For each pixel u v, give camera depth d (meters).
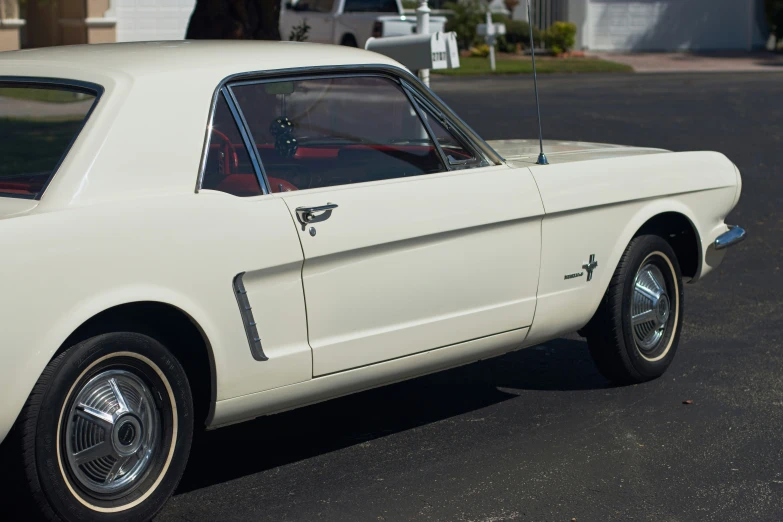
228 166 4.30
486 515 4.41
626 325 5.84
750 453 5.11
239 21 10.02
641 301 5.99
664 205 5.96
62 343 3.66
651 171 5.89
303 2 27.09
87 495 3.88
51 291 3.60
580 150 6.15
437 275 4.86
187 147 4.12
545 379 6.25
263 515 4.37
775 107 18.84
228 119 4.32
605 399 5.88
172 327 4.18
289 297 4.32
